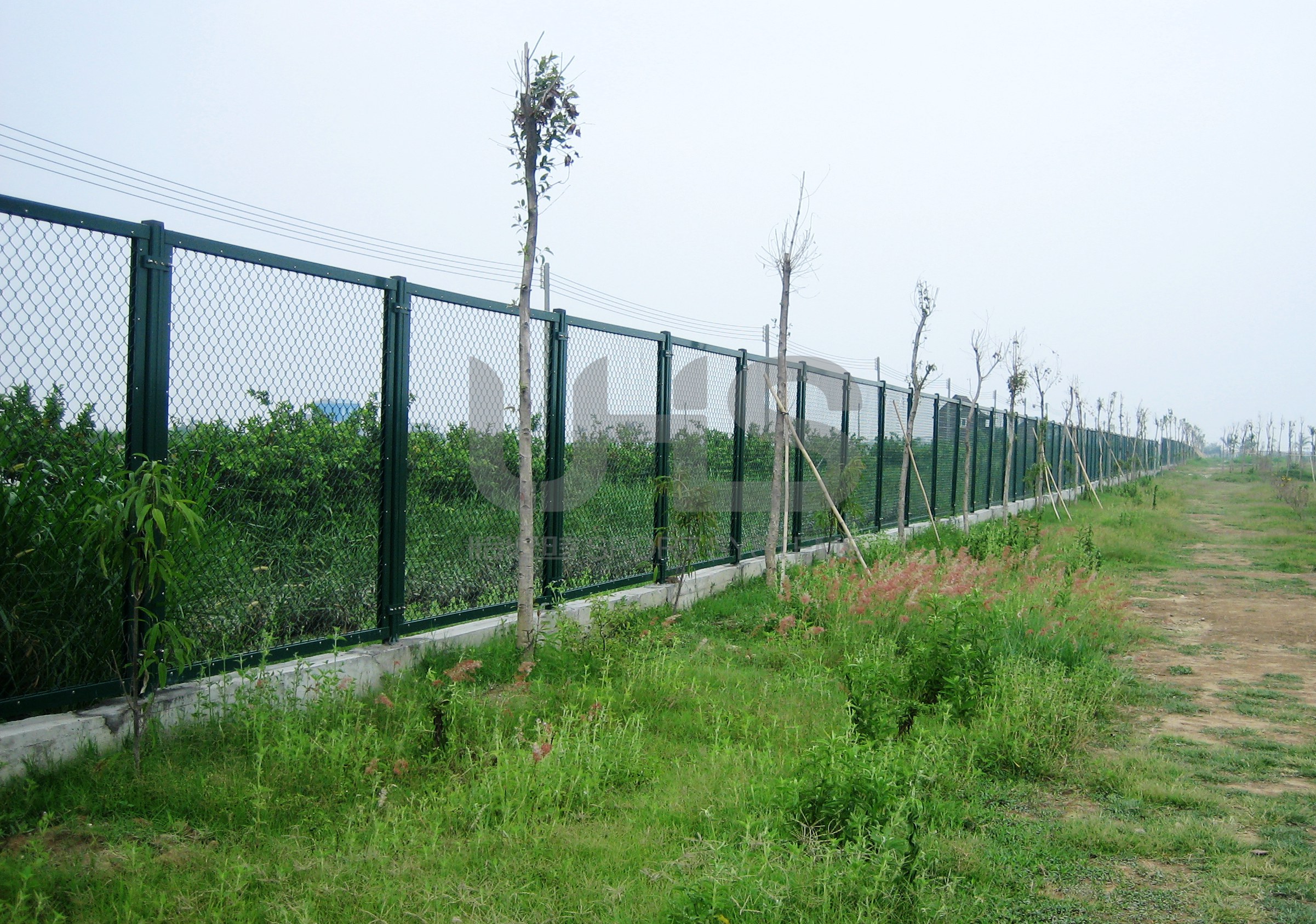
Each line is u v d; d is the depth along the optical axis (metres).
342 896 3.07
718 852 3.27
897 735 5.10
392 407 5.70
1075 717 5.47
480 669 5.86
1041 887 3.48
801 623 7.66
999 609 7.50
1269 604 10.67
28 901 2.93
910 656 6.37
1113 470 43.31
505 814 3.72
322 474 5.32
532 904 3.10
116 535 3.73
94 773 3.83
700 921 2.82
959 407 19.19
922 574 8.53
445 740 4.47
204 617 4.73
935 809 4.01
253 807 3.68
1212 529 20.33
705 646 7.16
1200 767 4.93
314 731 4.44
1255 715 6.01
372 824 3.65
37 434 4.10
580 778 4.08
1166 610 10.30
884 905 3.13
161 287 4.40
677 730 5.14
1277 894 3.43
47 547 4.08
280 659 5.06
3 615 3.82
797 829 3.66
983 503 21.81
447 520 6.31
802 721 5.29
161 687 4.16
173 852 3.31
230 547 4.82
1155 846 3.81
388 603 5.73
